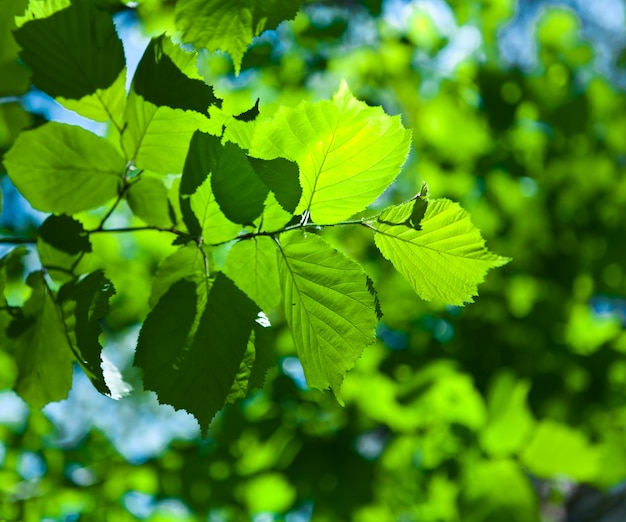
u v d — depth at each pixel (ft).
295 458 5.34
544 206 6.63
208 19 2.17
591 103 6.51
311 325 2.20
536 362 5.84
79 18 2.23
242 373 2.17
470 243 2.17
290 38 5.82
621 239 6.43
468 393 5.25
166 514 5.70
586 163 6.63
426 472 5.21
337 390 2.19
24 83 2.49
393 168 2.15
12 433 4.99
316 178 2.16
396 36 6.13
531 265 6.46
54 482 4.94
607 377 5.72
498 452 4.87
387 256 2.21
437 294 2.23
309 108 2.13
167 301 2.18
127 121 2.26
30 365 2.40
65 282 2.35
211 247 2.24
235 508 5.58
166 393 2.15
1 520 4.60
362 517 5.50
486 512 4.71
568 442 4.72
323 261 2.19
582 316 6.41
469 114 6.51
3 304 2.36
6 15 2.35
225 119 2.20
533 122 6.70
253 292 2.28
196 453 5.56
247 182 2.17
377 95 6.55
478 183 6.66
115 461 5.42
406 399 5.08
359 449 5.67
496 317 6.07
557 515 6.94
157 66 2.20
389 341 6.10
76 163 2.30
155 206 2.35
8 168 2.28
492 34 6.38
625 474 5.45
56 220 2.32
